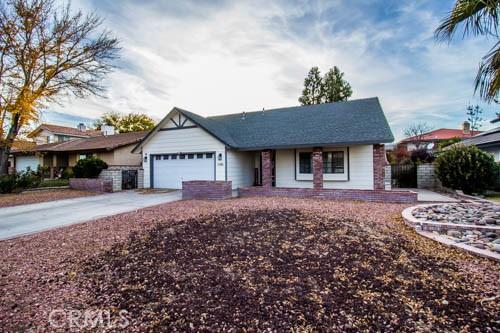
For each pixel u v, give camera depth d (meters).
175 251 4.55
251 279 3.47
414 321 2.52
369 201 9.74
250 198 11.00
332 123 13.23
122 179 14.95
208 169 14.21
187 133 14.81
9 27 13.60
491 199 9.63
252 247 4.65
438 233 5.31
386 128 11.34
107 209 9.12
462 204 7.88
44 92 15.24
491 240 4.76
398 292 3.06
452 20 4.53
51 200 11.43
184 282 3.44
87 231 6.09
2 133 14.60
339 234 5.27
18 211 9.01
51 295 3.22
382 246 4.59
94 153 21.03
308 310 2.73
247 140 14.20
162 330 2.49
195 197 11.41
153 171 15.96
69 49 15.47
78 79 15.94
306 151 13.78
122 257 4.38
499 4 3.98
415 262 3.92
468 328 2.41
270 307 2.81
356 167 12.76
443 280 3.35
